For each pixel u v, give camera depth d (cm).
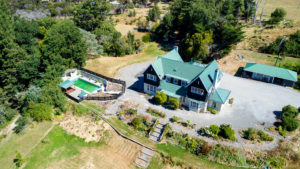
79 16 8619
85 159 3884
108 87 5703
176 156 3722
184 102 4900
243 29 8950
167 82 5078
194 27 7650
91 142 4194
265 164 3538
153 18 10638
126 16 11406
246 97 5275
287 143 3859
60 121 4700
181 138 3997
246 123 4369
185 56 7544
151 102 5016
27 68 5466
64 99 5028
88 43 7150
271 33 8219
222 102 4512
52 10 12081
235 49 7969
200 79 4341
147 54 8031
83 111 4812
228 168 3522
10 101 5666
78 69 6494
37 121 4688
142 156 3816
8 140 4378
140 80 6053
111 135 4234
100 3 9000
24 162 3878
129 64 7088
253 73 6172
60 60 5875
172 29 9175
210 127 4050
